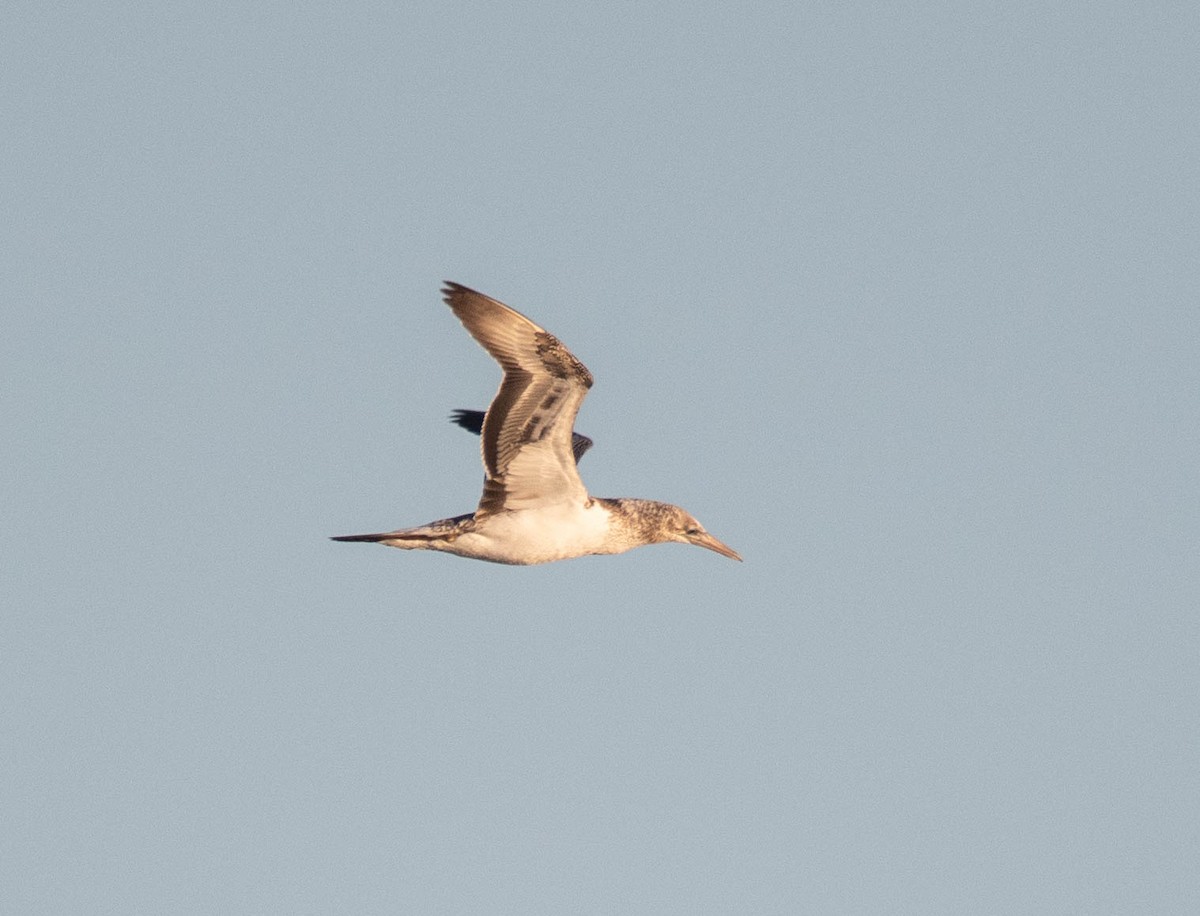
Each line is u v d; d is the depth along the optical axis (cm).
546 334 2345
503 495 2520
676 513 2725
